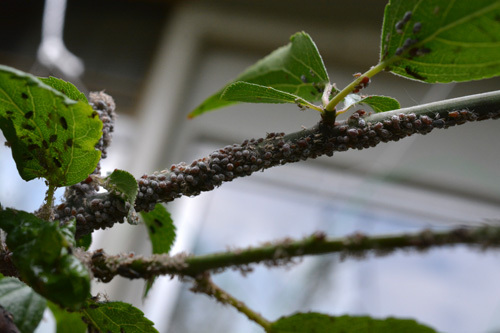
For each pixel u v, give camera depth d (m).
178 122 1.35
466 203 1.04
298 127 1.34
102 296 0.37
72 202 0.35
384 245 0.34
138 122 1.35
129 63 1.43
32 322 0.33
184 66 1.37
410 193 1.05
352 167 1.19
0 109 0.34
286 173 1.28
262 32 1.38
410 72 0.35
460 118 0.35
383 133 0.35
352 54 1.32
